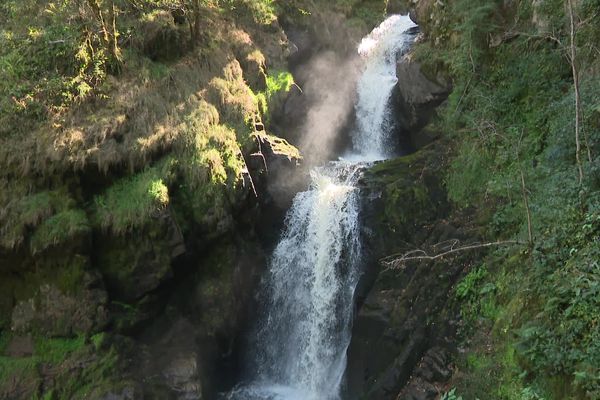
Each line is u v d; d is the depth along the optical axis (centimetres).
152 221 1136
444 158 1305
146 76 1309
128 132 1202
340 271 1313
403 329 1088
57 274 1097
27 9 1314
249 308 1373
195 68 1406
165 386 1108
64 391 1036
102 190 1173
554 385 727
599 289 721
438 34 1480
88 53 1263
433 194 1262
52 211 1098
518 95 1224
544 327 771
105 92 1238
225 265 1299
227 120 1375
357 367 1166
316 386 1295
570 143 980
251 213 1362
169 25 1413
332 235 1339
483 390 859
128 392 1048
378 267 1232
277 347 1373
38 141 1128
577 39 1096
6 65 1202
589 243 802
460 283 1043
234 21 1680
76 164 1127
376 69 1844
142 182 1168
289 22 1858
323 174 1511
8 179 1115
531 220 977
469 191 1194
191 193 1226
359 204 1313
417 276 1137
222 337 1287
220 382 1298
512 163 1127
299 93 1719
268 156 1453
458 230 1148
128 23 1370
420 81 1492
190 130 1255
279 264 1409
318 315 1327
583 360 693
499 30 1324
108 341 1096
